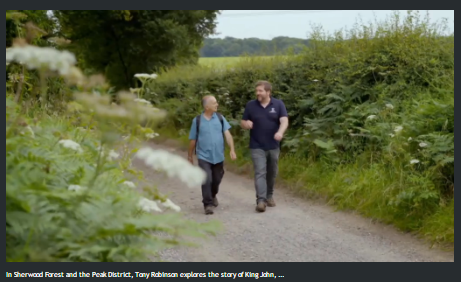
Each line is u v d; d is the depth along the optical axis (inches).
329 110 435.5
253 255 243.1
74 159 173.0
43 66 130.3
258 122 337.1
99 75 175.5
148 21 1079.6
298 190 382.3
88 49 1104.2
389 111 375.9
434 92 389.7
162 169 113.7
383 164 341.7
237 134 553.0
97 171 128.9
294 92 480.1
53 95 269.0
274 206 349.7
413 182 294.5
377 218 299.0
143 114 130.7
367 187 324.5
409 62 409.4
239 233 281.7
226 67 652.1
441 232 258.5
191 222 124.3
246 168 470.0
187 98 705.6
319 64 473.1
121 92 139.6
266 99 339.6
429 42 426.6
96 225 122.6
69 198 125.0
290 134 469.1
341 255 246.1
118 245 125.8
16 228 115.7
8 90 233.0
